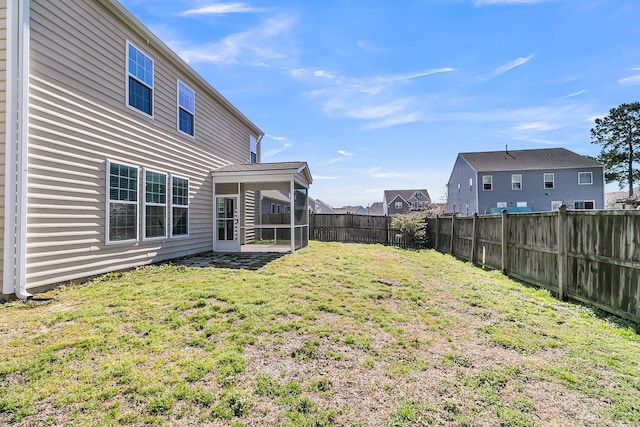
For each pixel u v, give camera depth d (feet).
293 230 31.42
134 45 21.94
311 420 6.78
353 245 43.16
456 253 34.30
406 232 44.32
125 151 20.90
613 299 13.46
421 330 12.01
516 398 7.70
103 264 19.01
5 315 12.21
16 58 14.34
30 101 14.85
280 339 10.69
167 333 10.78
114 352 9.42
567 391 7.98
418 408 7.27
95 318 11.76
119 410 6.94
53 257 15.88
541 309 14.61
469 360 9.63
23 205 14.44
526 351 10.25
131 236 21.42
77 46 17.39
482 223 27.48
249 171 31.83
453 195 112.27
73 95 17.12
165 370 8.51
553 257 17.30
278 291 16.10
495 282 20.54
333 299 15.30
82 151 17.65
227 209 34.19
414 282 19.90
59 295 14.78
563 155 93.35
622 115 93.04
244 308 13.24
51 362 8.75
